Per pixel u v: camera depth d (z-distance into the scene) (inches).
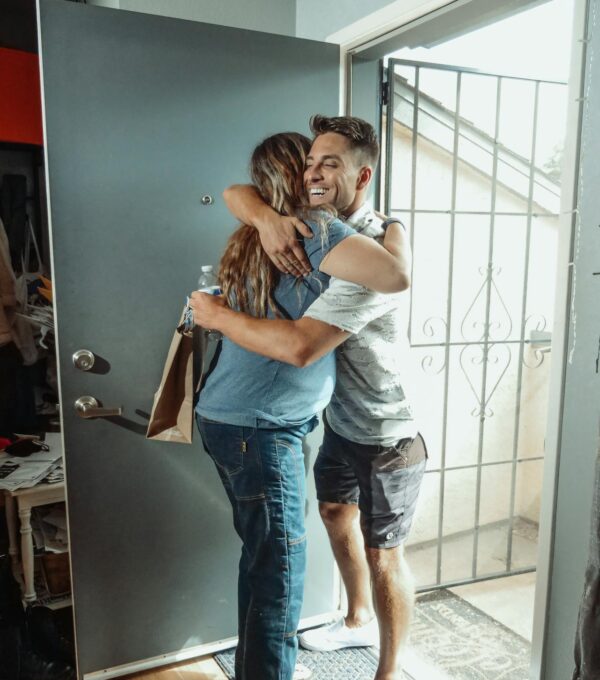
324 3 81.6
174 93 70.4
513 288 99.7
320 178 58.9
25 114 96.3
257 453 58.6
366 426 66.6
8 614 72.9
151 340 73.4
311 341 53.4
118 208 70.1
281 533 59.6
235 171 74.4
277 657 61.5
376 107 81.8
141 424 74.2
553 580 55.3
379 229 63.0
